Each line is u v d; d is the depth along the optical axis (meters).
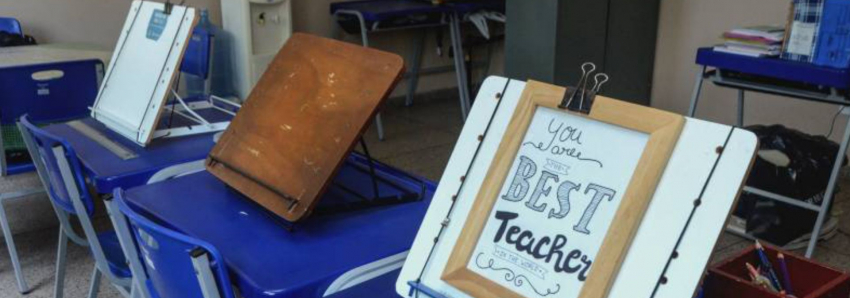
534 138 1.09
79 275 2.77
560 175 1.04
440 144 4.43
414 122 4.94
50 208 3.27
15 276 2.78
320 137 1.46
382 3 4.74
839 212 3.28
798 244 2.95
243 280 1.25
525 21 4.21
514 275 1.03
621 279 0.94
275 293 1.20
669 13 4.42
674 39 4.43
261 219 1.51
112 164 1.85
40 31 3.71
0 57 2.69
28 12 3.65
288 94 1.60
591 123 1.04
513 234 1.06
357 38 4.99
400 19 4.50
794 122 3.90
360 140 1.50
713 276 1.84
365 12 4.32
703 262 0.89
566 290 0.98
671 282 0.90
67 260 2.89
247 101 1.70
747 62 2.89
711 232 0.89
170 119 2.16
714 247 0.88
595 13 4.16
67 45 3.14
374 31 4.68
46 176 2.09
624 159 0.99
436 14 4.63
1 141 2.49
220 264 1.21
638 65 4.50
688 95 4.43
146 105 2.02
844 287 1.84
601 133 1.02
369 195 1.64
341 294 1.30
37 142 2.02
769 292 1.75
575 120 1.06
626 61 4.43
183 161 1.88
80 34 3.86
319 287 1.26
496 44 5.64
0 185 3.12
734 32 2.97
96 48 3.07
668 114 0.96
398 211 1.57
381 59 1.45
